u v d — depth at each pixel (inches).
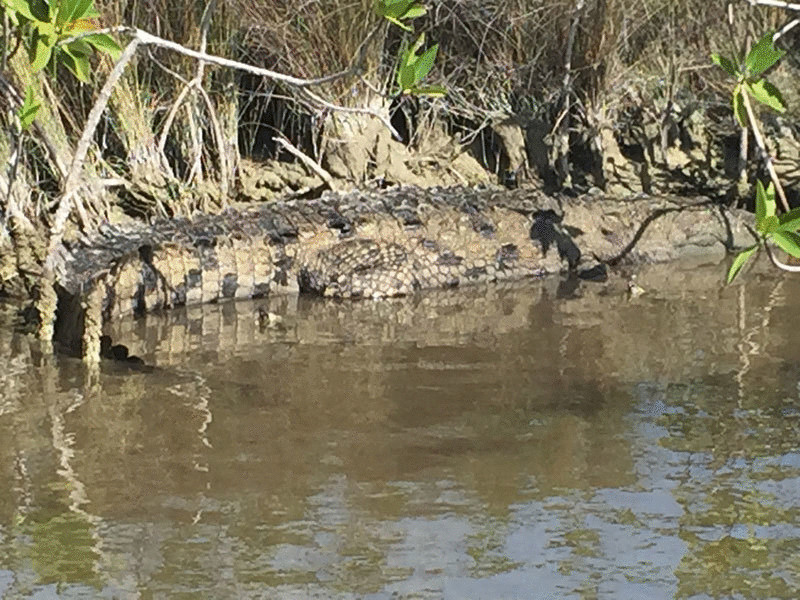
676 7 394.6
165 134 338.3
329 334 284.5
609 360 261.7
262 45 352.8
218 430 216.7
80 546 170.9
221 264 314.5
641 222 365.1
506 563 166.7
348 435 215.0
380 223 338.0
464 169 387.2
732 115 401.4
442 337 282.5
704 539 174.2
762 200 217.8
